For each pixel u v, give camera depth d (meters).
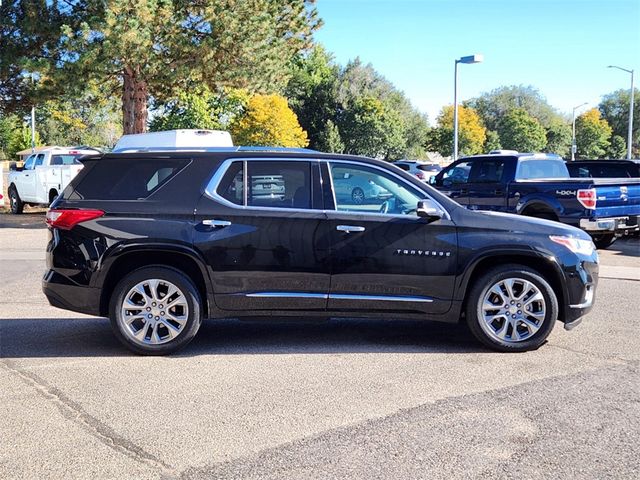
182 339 6.00
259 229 6.00
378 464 3.83
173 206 6.03
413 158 91.44
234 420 4.50
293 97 84.38
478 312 6.14
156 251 6.00
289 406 4.76
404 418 4.53
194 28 20.89
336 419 4.51
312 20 24.94
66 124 79.00
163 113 60.66
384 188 6.23
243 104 63.72
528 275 6.11
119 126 83.12
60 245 6.04
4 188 30.22
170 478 3.67
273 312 6.10
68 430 4.33
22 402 4.83
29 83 21.62
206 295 6.08
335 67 89.38
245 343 6.51
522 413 4.62
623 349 6.30
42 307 8.19
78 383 5.26
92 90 21.27
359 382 5.29
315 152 6.36
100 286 5.97
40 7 19.45
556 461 3.88
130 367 5.70
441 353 6.16
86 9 19.19
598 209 12.09
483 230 6.13
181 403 4.82
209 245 5.96
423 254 6.07
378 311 6.14
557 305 6.19
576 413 4.62
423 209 5.92
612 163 16.34
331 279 6.05
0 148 77.38
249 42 20.72
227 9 20.31
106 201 6.07
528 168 13.46
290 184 6.17
